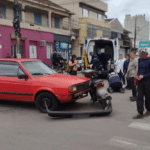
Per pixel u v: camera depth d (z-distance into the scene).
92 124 4.99
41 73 6.66
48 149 3.65
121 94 9.08
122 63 10.98
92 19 31.45
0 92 6.61
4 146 3.80
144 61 5.30
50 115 5.41
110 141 3.96
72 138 4.13
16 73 6.51
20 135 4.34
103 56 15.81
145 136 4.21
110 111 5.62
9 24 18.91
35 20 23.58
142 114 5.46
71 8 31.19
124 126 4.82
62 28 27.95
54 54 14.58
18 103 7.36
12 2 20.14
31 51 21.53
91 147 3.71
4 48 18.42
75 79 6.41
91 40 15.40
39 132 4.50
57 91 5.84
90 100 7.74
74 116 5.64
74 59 10.70
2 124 5.09
